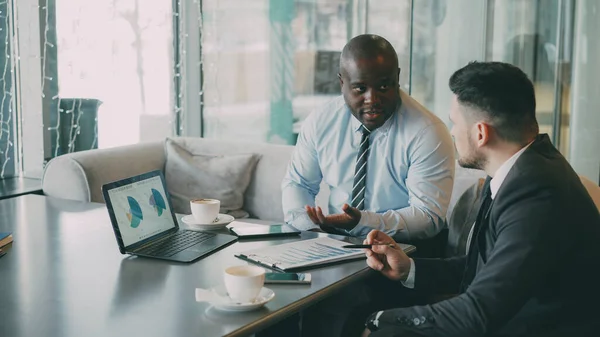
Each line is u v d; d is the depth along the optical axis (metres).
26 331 1.37
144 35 3.95
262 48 4.14
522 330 1.62
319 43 4.02
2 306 1.50
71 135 3.62
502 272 1.54
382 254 1.95
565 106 3.74
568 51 3.68
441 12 3.75
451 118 1.79
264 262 1.83
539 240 1.54
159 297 1.57
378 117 2.39
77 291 1.61
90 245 2.02
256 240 2.11
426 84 3.84
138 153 3.39
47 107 3.49
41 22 3.38
